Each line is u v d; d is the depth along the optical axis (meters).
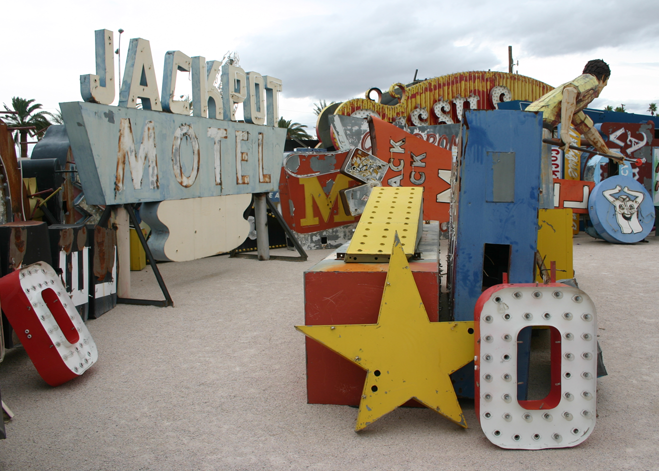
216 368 3.43
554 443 2.28
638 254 8.26
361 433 2.48
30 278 3.09
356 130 10.46
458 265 2.85
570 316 2.24
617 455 2.21
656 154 10.62
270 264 7.73
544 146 4.64
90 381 3.23
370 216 3.60
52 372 3.04
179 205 5.91
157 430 2.55
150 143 5.41
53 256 4.19
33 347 3.00
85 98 4.69
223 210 6.76
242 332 4.23
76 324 3.37
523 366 2.67
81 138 4.65
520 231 2.77
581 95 4.12
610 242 9.85
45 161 7.20
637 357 3.50
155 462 2.23
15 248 3.61
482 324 2.24
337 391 2.82
